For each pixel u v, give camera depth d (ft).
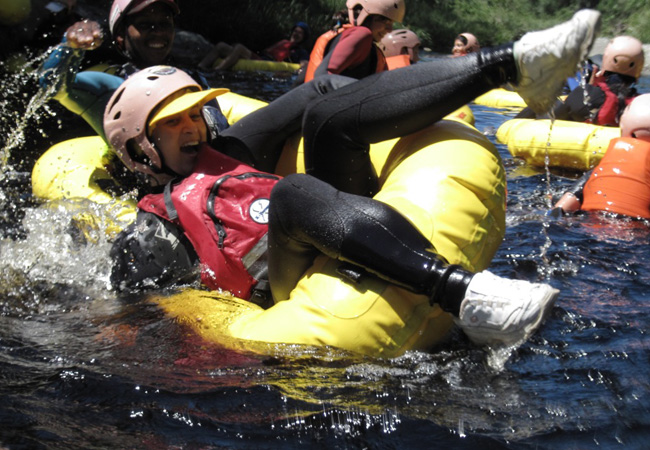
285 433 6.52
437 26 68.74
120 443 6.32
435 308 8.13
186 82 9.73
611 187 14.71
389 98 8.75
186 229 9.32
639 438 6.55
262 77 37.06
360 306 7.84
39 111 21.84
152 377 7.43
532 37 8.25
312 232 8.02
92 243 11.11
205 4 48.44
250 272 9.03
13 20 26.13
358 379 7.44
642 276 11.10
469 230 8.46
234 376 7.46
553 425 6.72
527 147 20.30
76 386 7.23
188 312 8.75
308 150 9.32
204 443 6.36
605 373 7.74
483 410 6.95
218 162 9.59
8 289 9.80
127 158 9.98
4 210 13.08
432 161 8.82
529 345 8.41
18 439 6.32
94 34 11.19
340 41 15.12
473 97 8.67
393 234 7.81
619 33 66.59
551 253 12.13
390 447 6.37
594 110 20.93
